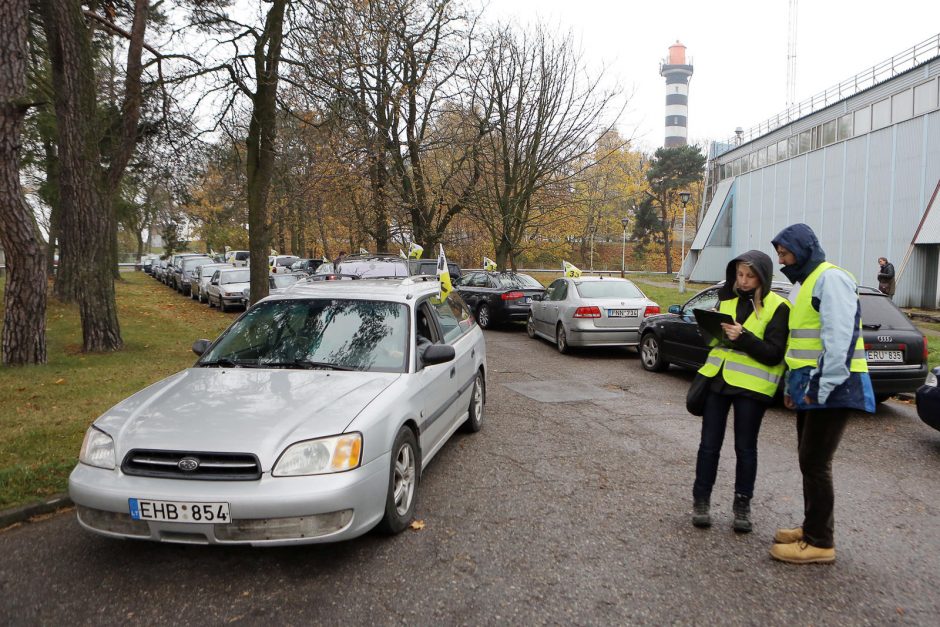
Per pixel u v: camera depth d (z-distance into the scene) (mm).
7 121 8125
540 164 22125
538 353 12641
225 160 15758
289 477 3334
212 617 3094
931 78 24516
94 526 3422
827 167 31297
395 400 4023
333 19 12383
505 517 4340
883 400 8148
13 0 7918
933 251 23547
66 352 10461
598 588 3383
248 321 5031
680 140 119438
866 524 4277
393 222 26031
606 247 77500
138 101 11203
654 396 8539
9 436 5777
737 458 4078
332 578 3469
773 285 8367
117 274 33781
